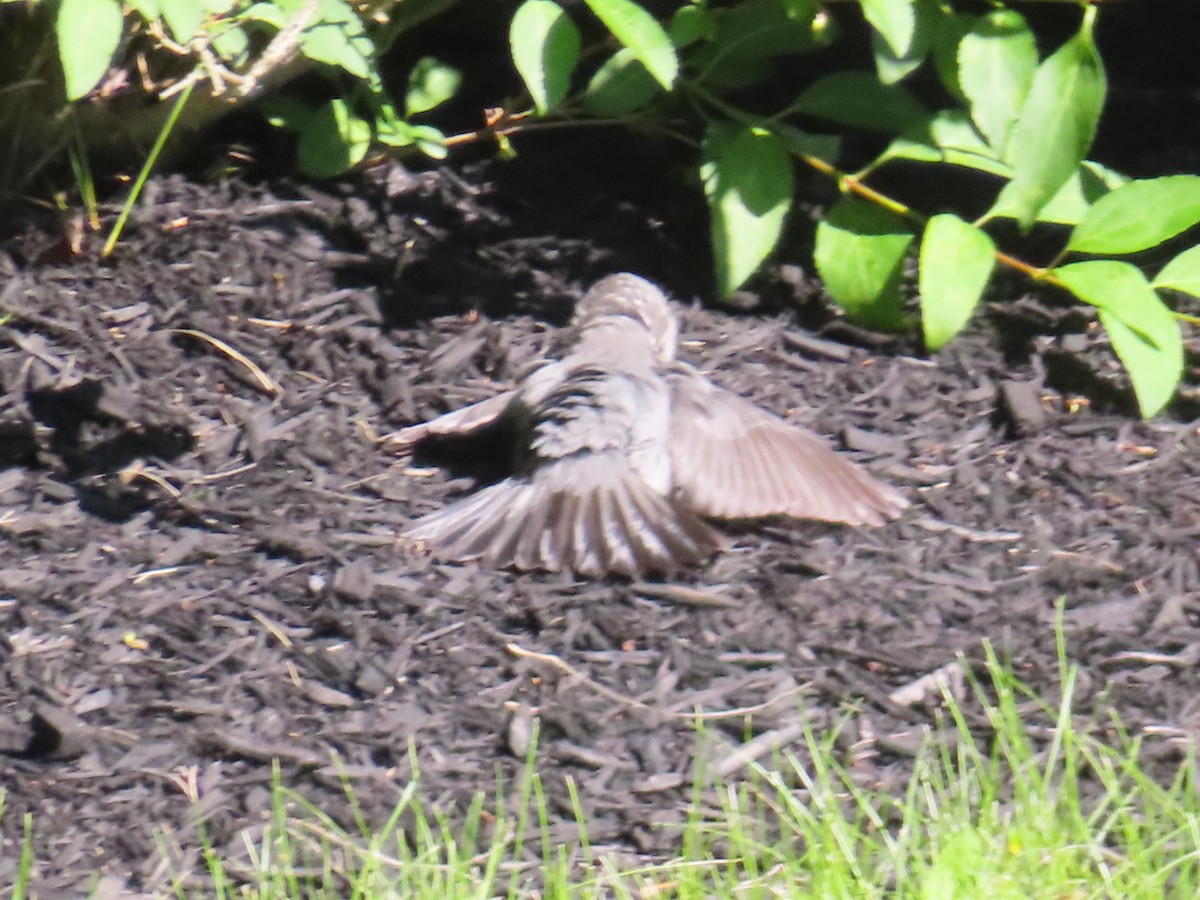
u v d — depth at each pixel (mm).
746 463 9852
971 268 9836
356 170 12867
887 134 13555
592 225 12609
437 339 11492
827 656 9227
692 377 10188
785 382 11352
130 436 10594
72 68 9031
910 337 11750
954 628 9414
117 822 8180
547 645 9297
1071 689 8523
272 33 11898
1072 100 9789
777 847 7961
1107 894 7547
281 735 8688
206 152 12875
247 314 11578
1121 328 10141
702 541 9359
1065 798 8039
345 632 9312
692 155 13219
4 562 9641
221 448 10586
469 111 13555
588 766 8547
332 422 10836
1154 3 14852
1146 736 8617
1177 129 13672
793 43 11578
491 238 12445
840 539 10117
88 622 9297
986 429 10984
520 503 9547
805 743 8680
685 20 11289
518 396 10172
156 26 10047
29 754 8539
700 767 8508
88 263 11836
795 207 12867
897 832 8133
